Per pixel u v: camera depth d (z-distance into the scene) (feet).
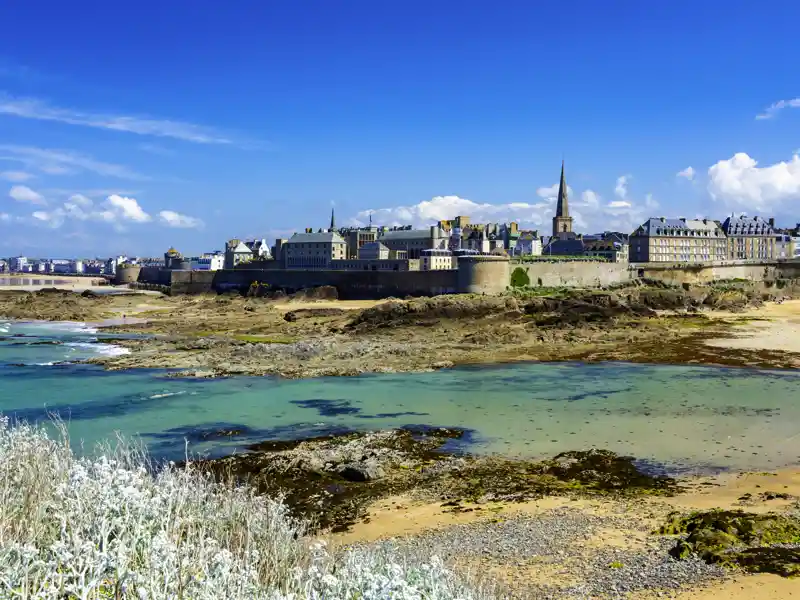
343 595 38.04
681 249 619.26
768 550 61.05
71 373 181.78
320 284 459.73
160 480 56.95
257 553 46.47
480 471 96.84
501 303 279.08
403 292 420.77
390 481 93.20
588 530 70.90
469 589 47.44
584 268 428.56
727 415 128.16
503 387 159.33
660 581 55.67
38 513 43.32
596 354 208.74
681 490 86.53
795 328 264.72
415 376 174.91
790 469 95.25
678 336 244.42
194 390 158.10
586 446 108.99
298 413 134.62
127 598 33.30
